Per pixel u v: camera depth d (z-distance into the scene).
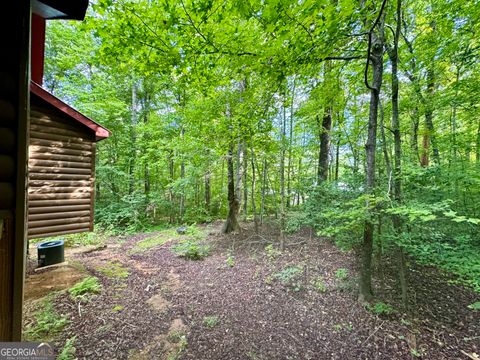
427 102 5.04
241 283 4.27
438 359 2.48
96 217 9.54
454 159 5.01
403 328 2.90
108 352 2.51
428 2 5.36
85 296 3.53
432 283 3.84
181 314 3.31
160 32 2.76
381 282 3.80
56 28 8.49
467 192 4.30
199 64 3.16
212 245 6.62
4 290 1.03
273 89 3.74
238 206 7.80
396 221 3.35
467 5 4.19
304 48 2.86
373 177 3.27
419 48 5.23
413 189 3.72
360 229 3.79
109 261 5.45
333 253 5.13
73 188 4.03
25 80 1.08
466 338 2.76
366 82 3.17
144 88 11.37
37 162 3.63
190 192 9.84
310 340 2.79
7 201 1.04
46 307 3.12
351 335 2.84
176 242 7.22
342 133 6.57
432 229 3.62
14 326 1.04
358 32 3.26
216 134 5.94
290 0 2.28
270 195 8.98
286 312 3.34
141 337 2.79
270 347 2.68
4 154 1.03
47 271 4.38
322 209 5.11
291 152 6.14
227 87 5.66
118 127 10.51
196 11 2.51
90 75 10.22
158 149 9.80
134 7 2.54
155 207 10.96
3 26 1.03
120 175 10.28
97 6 2.54
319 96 4.82
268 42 2.81
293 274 4.29
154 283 4.32
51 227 3.77
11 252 1.04
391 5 3.35
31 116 3.57
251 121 4.53
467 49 4.43
